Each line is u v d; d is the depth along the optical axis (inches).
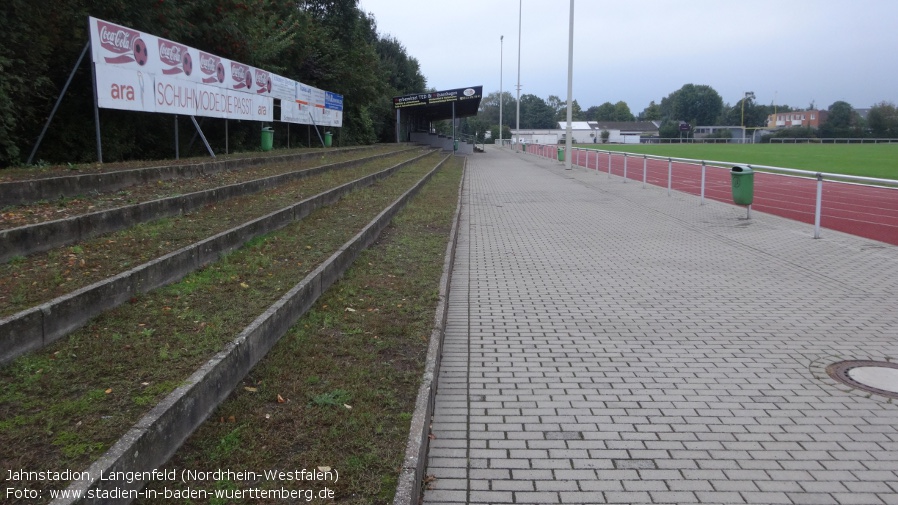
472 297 325.1
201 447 142.5
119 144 569.9
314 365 193.3
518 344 252.8
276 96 881.5
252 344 188.9
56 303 181.6
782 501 144.9
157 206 335.0
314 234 355.9
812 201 718.5
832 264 394.0
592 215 627.5
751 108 5511.8
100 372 160.9
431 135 2207.2
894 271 372.8
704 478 154.6
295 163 720.3
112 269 230.2
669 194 787.4
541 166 1443.2
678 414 189.5
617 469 158.6
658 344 252.2
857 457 164.4
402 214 501.4
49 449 124.6
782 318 286.0
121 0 558.3
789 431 178.5
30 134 496.7
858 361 232.2
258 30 925.2
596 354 241.0
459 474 155.5
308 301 250.2
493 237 504.7
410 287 289.1
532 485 150.9
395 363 199.8
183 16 674.8
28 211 295.3
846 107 4448.8
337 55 1429.6
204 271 262.8
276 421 156.0
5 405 143.1
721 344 251.9
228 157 628.7
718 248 451.5
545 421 184.9
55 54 514.3
